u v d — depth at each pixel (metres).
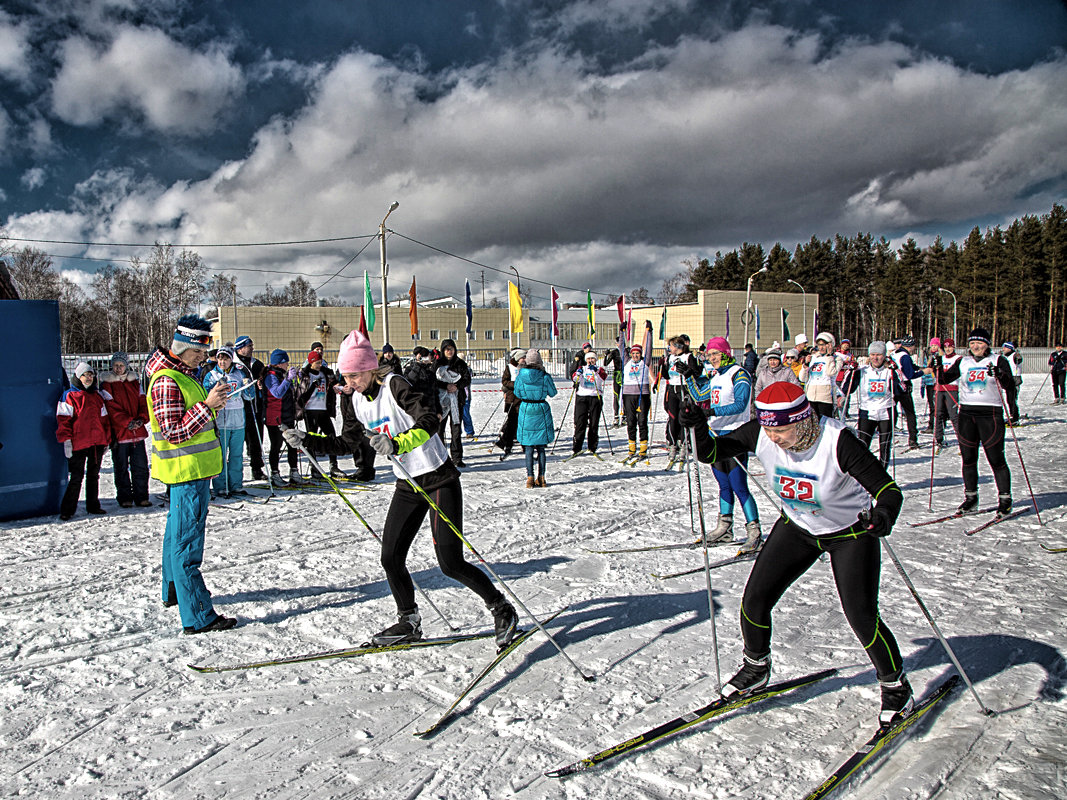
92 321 55.38
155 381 3.77
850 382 9.59
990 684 3.09
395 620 3.99
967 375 6.31
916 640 3.57
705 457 2.90
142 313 51.09
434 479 3.44
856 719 2.81
